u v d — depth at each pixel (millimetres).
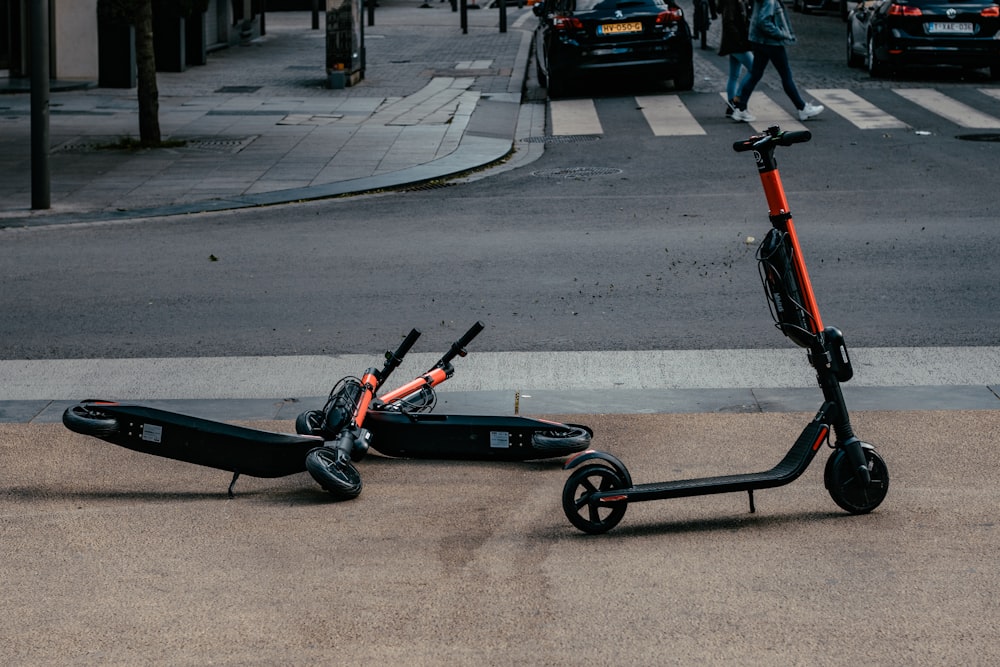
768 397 6535
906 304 8438
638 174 14070
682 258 9992
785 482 4664
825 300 8594
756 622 3865
